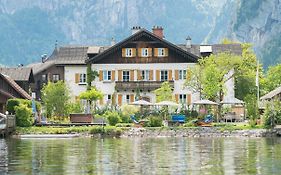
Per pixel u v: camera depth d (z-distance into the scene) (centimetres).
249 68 11188
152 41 11606
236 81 12475
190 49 12250
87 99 10850
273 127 8294
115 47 11625
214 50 12219
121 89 11538
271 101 9069
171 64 11544
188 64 11500
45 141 7012
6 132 7775
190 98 11419
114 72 11662
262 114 8800
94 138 7744
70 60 11938
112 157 4888
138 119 9481
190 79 10425
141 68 11619
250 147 5950
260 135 8119
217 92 10288
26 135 7912
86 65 11769
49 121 9381
